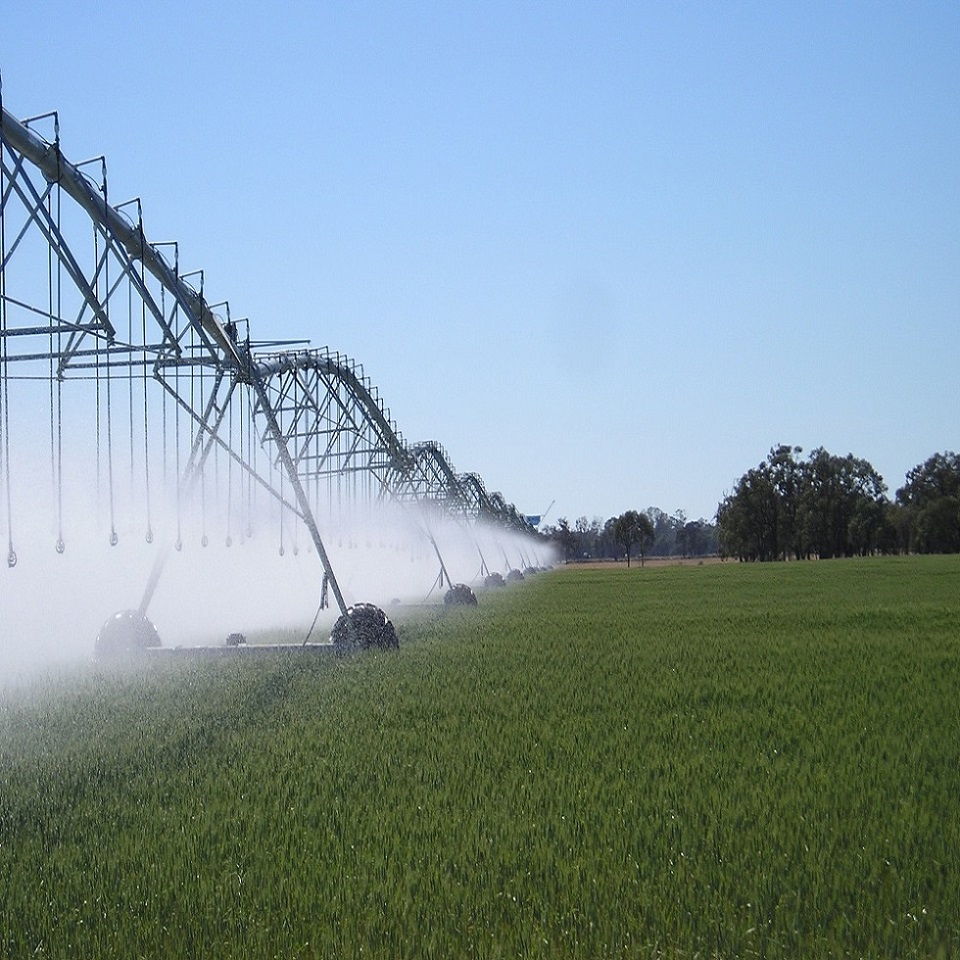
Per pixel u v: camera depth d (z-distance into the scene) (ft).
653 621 151.02
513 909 31.81
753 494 651.66
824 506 634.43
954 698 72.13
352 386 185.37
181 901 32.83
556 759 53.01
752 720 64.08
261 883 34.24
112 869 35.86
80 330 85.61
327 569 113.09
